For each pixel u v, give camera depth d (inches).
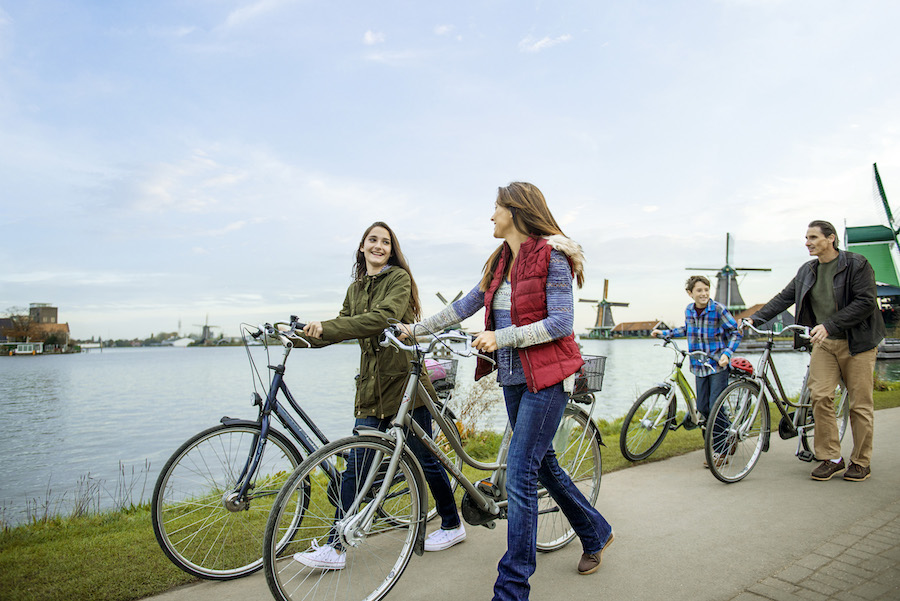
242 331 114.6
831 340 176.6
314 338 112.4
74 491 291.0
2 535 141.9
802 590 100.1
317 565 108.0
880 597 96.7
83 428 617.9
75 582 107.1
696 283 222.4
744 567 111.5
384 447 99.1
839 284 173.9
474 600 100.7
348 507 102.6
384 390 115.6
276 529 88.8
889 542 121.8
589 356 134.0
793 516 142.2
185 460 107.8
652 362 1712.6
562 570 113.1
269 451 115.4
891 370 779.4
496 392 305.6
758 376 187.8
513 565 91.4
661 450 227.8
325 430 462.9
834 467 176.9
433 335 97.2
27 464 411.8
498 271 106.1
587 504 111.1
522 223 100.7
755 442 187.6
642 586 104.6
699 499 159.6
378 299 122.1
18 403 948.0
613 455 220.8
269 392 113.6
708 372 218.8
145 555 120.2
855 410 173.9
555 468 108.3
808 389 198.5
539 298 96.7
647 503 156.9
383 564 113.7
